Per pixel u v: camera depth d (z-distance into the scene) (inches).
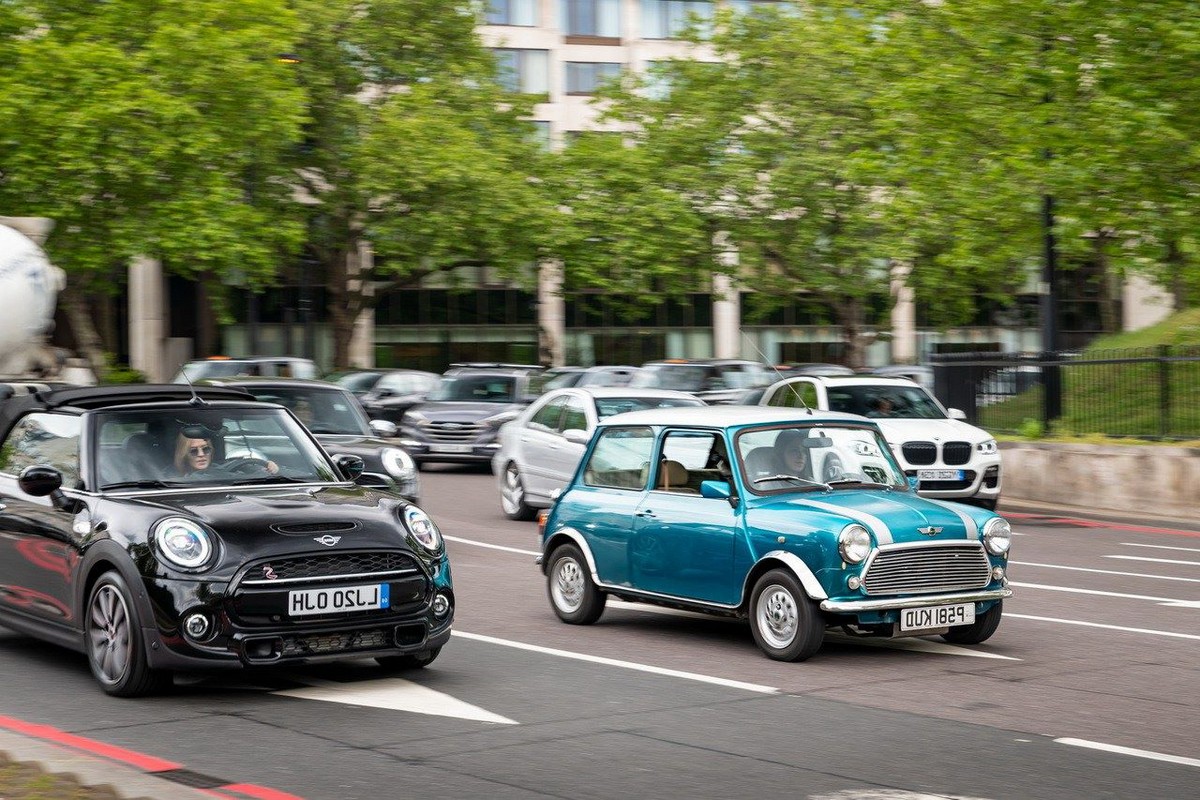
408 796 232.7
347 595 310.0
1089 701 313.3
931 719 294.0
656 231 1791.3
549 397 761.6
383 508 331.3
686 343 2581.2
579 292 1959.9
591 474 433.1
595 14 2507.4
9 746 251.6
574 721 291.6
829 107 1740.9
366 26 1753.2
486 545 644.7
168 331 2370.8
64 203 1302.9
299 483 351.9
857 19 1263.5
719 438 391.5
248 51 1385.3
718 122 1785.2
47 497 344.5
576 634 409.1
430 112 1728.6
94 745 266.7
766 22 1798.7
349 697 316.2
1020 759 258.8
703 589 385.4
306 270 1936.5
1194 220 893.2
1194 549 640.4
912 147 1101.1
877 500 374.9
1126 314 2620.6
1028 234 1143.0
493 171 1733.5
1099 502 830.5
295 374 1202.0
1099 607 465.4
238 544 306.2
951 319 1856.5
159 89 1338.6
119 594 311.6
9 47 1307.8
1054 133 921.5
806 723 289.9
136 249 1342.3
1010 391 935.0
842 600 352.8
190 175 1392.7
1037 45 957.2
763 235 1760.6
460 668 353.7
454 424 1059.9
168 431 353.4
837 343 2593.5
